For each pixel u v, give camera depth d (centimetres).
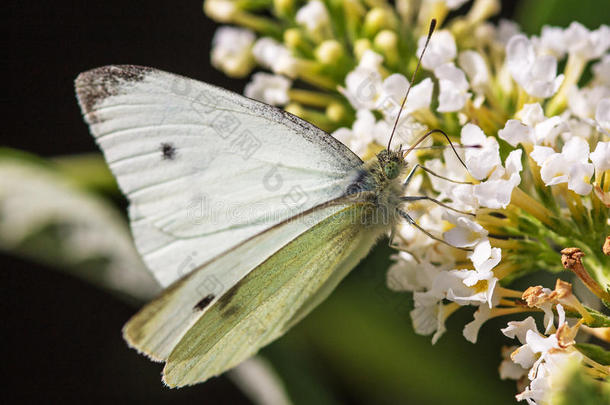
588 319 16
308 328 19
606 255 17
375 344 19
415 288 17
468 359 18
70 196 20
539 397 16
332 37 19
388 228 18
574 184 16
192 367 18
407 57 19
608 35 18
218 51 20
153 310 17
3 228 20
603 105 17
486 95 18
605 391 15
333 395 19
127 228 20
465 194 17
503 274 17
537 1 20
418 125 18
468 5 22
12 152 20
